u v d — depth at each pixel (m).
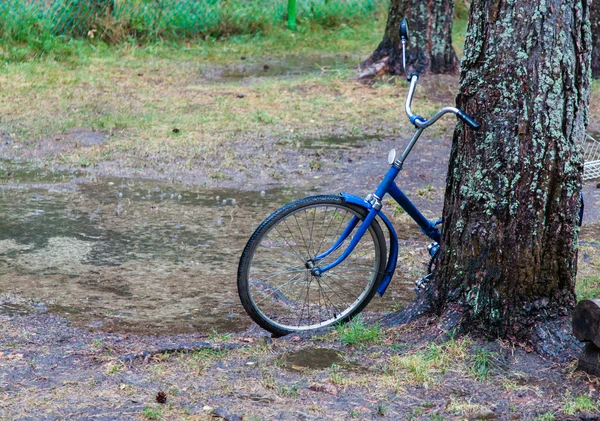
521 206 5.30
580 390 4.88
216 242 8.43
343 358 5.39
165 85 16.88
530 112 5.24
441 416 4.61
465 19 26.36
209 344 5.59
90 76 17.25
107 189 10.27
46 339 5.96
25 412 4.60
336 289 7.18
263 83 17.02
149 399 4.79
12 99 14.87
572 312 5.29
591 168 8.75
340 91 16.12
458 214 5.57
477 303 5.49
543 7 5.20
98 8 21.16
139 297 6.99
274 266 7.73
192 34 22.58
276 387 4.94
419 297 5.96
